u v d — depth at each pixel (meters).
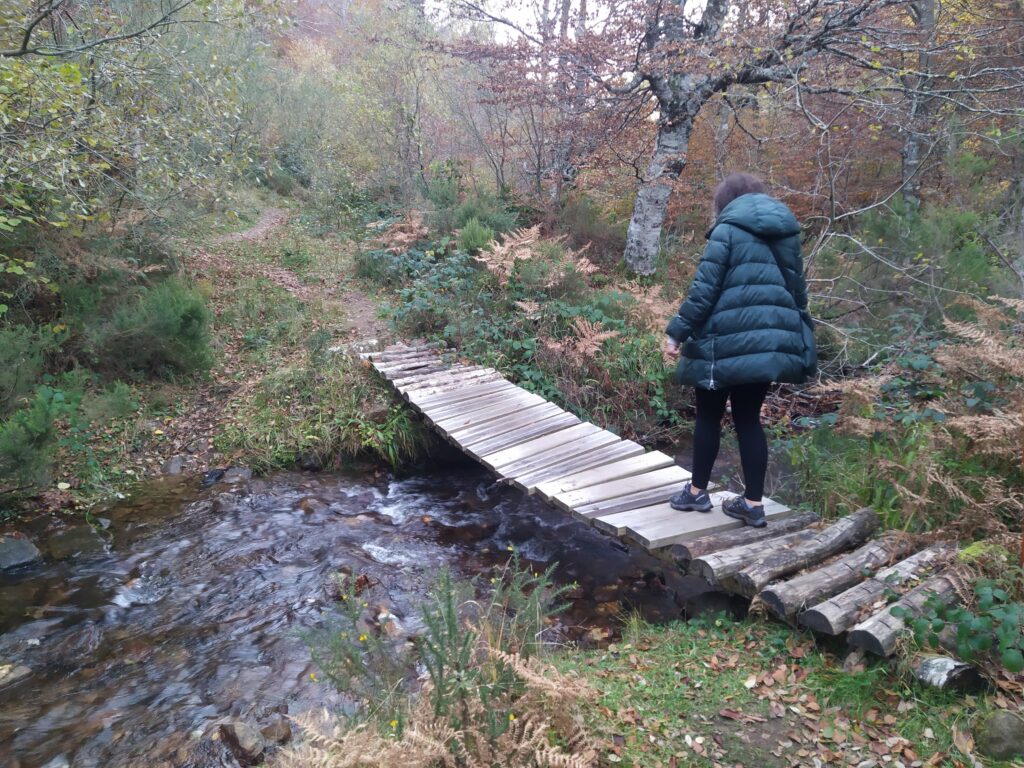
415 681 3.25
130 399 7.13
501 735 2.32
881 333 7.43
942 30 9.09
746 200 3.44
